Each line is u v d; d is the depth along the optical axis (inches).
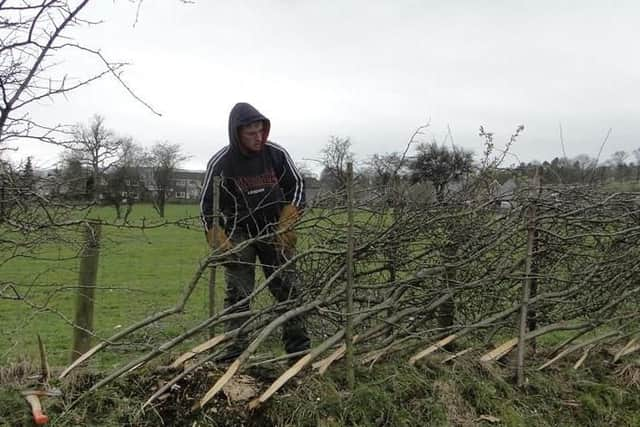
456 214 162.6
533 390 164.7
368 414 139.1
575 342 203.9
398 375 152.3
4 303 345.4
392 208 157.5
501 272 173.3
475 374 161.8
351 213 145.3
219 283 220.8
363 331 165.8
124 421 130.4
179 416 133.0
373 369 156.1
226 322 157.3
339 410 138.4
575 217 179.5
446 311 175.6
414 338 167.6
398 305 164.4
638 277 196.1
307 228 149.2
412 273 165.8
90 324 168.6
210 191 155.9
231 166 157.8
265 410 135.6
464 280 172.1
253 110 154.8
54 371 149.6
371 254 156.6
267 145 164.1
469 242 167.5
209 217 142.3
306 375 147.9
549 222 177.2
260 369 152.9
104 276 495.2
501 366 171.9
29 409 129.1
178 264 535.8
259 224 159.0
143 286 448.5
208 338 175.6
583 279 183.9
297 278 154.4
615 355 188.5
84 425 127.0
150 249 626.5
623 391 169.5
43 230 135.1
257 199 158.1
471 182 171.3
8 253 149.2
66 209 139.0
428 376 157.6
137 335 165.9
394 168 160.6
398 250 162.2
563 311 187.3
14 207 129.9
